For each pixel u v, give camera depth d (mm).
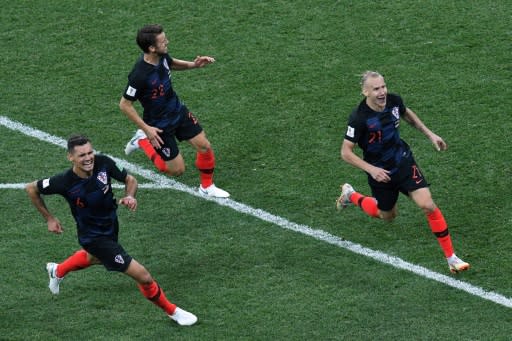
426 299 34719
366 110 34781
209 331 33469
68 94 49406
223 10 55906
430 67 49938
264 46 52531
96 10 56469
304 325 33594
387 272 36281
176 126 40188
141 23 55062
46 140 45750
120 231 39406
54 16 56125
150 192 42031
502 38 51812
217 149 44781
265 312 34344
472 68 49594
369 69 50062
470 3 55062
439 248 37562
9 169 43625
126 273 32844
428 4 55250
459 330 33031
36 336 33438
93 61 52031
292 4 56062
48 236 38969
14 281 36250
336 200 40781
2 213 40500
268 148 44625
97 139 45875
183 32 54125
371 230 38875
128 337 33219
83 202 32625
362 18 54375
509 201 40031
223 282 36125
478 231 38438
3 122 47188
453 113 46250
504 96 47156
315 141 44844
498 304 34281
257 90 48969
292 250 37812
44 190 32688
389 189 36156
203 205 40969
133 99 39094
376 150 35406
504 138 44062
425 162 42938
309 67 50531
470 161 42750
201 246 38312
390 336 32906
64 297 35406
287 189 41750
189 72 50656
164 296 33438
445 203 40281
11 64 52094
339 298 34938
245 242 38438
